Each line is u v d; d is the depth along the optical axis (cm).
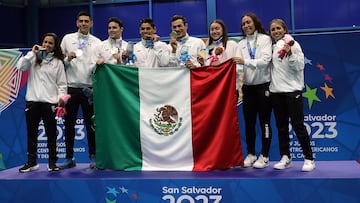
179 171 298
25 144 414
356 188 253
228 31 525
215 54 307
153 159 308
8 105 416
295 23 511
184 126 305
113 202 275
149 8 540
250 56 308
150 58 328
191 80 306
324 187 257
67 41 338
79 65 328
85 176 288
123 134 312
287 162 301
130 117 311
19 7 565
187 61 304
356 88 374
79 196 279
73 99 330
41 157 415
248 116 314
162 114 309
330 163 334
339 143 378
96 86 312
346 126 376
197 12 534
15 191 287
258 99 306
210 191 265
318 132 381
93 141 333
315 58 381
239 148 299
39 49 312
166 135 307
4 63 414
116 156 309
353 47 373
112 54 316
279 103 297
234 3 524
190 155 304
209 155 299
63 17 562
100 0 551
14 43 559
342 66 376
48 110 314
